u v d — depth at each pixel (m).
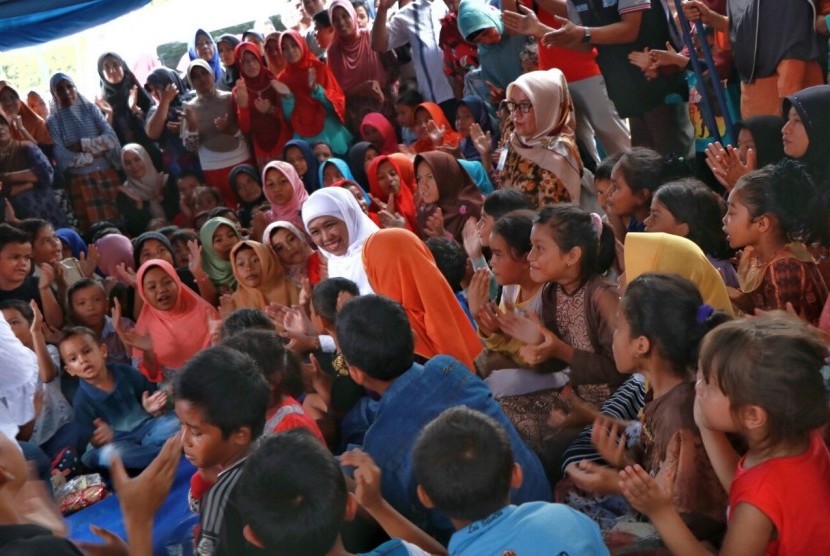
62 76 5.73
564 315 2.32
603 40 3.57
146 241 4.28
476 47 5.41
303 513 1.43
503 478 1.48
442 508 1.50
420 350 2.66
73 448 3.00
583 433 2.11
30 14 5.98
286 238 3.73
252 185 5.41
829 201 2.51
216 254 4.11
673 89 3.62
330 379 2.51
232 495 1.63
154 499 1.66
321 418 2.48
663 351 1.78
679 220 2.51
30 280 3.97
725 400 1.48
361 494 1.72
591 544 1.43
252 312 2.62
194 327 3.62
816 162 2.72
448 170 3.84
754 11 3.28
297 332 2.78
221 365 1.78
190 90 6.49
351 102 5.86
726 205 2.59
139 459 2.82
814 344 1.46
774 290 2.24
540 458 2.16
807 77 3.26
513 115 3.46
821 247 2.30
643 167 2.86
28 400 2.56
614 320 2.19
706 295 2.11
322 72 5.75
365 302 2.01
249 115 5.77
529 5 4.64
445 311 2.66
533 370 2.30
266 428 2.04
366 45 5.89
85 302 3.70
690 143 3.74
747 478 1.46
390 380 2.01
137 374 3.15
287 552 1.44
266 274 3.69
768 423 1.44
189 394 1.75
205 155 5.86
